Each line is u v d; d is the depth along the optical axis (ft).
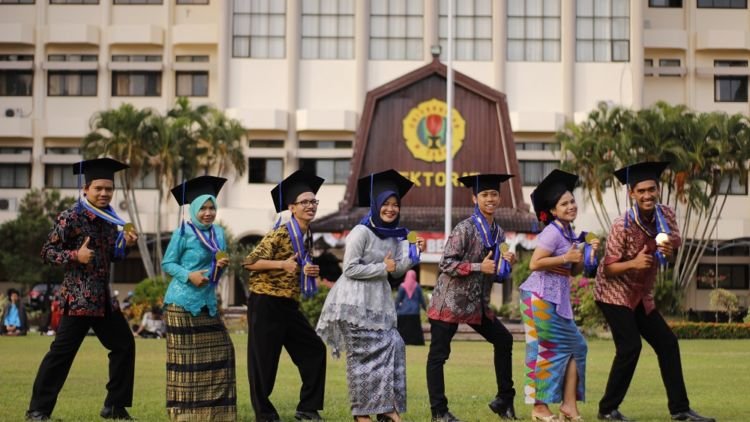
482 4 187.11
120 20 191.72
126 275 187.83
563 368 37.24
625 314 38.09
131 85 189.98
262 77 185.16
